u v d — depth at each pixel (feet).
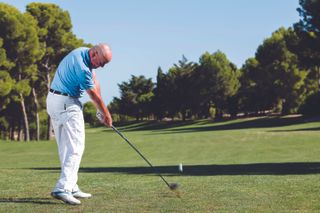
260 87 262.88
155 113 320.70
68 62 20.48
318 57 177.06
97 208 18.97
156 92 311.68
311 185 25.54
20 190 23.89
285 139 114.11
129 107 350.02
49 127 195.62
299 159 73.26
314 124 170.50
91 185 25.95
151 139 137.39
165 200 20.70
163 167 56.24
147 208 18.92
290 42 181.57
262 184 26.21
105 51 20.49
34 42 161.27
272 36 250.37
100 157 99.86
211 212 18.08
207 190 23.68
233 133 140.87
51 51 174.19
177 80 299.79
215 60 292.61
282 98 253.44
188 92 298.15
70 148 20.53
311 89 249.55
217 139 124.77
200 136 137.18
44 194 22.61
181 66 301.43
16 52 161.27
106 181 28.60
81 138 20.83
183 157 90.99
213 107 310.24
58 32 177.47
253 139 119.24
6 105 176.86
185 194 22.35
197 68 296.51
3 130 215.72
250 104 276.00
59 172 37.06
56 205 19.63
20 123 204.44
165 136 147.02
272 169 46.83
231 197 21.44
